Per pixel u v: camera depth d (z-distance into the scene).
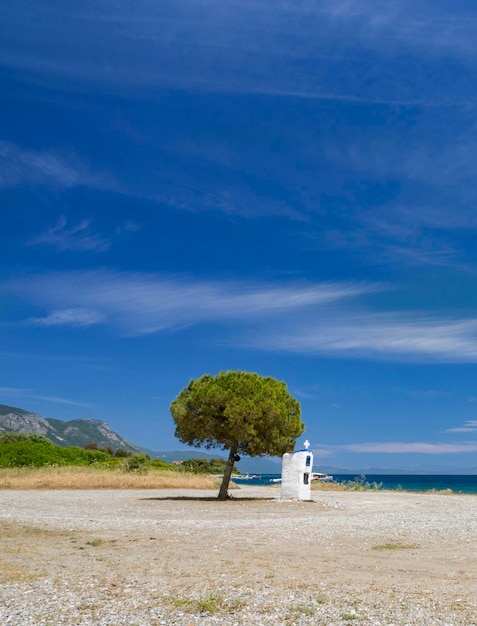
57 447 60.53
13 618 8.57
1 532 17.36
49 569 11.79
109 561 12.63
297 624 8.25
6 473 45.81
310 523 20.09
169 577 11.04
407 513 25.11
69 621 8.45
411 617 8.41
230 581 10.69
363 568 11.98
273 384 32.62
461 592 9.84
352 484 57.25
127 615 8.70
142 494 36.72
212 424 31.55
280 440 31.67
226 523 19.81
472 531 18.11
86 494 36.12
